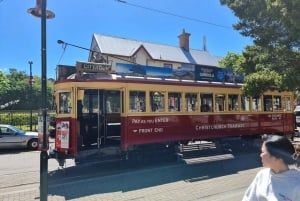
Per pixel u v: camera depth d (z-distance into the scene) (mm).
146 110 12781
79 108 11953
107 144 12547
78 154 11531
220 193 9086
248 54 15930
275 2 10984
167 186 9977
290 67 13656
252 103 16750
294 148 2869
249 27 14055
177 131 13656
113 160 12211
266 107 17453
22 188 10023
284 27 12422
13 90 73312
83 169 12445
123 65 12914
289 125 18656
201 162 13508
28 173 12133
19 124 31750
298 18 10375
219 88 15305
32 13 7301
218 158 14312
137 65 13180
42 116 7203
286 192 2707
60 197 8961
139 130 12562
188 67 14664
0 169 12922
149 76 13406
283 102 18422
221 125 15305
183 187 9820
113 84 12047
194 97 14359
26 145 18844
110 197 8883
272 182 2783
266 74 14555
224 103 15508
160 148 13297
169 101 13500
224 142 15531
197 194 9016
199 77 15031
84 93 12203
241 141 16266
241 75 17297
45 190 7219
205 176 11273
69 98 11750
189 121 14094
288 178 2738
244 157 14875
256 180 2916
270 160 2801
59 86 12008
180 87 13875
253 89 15047
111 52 40312
